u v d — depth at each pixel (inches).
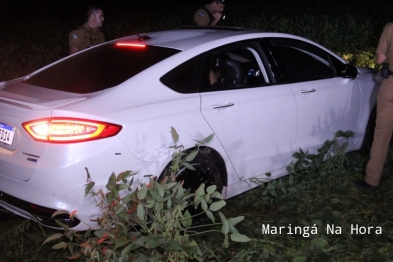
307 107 200.5
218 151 174.4
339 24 375.6
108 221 142.8
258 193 197.0
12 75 276.2
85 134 146.8
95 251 136.3
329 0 538.9
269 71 193.2
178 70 170.7
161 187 136.3
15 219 179.8
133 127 153.2
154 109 159.2
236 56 187.0
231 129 176.7
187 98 168.4
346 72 215.2
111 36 378.6
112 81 166.2
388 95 193.5
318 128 206.8
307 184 204.1
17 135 153.1
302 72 205.2
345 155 215.9
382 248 160.9
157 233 142.6
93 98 155.7
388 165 226.8
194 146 166.1
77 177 146.3
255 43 192.4
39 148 148.3
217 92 176.1
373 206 191.6
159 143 157.8
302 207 189.9
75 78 172.9
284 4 545.3
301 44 206.8
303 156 195.2
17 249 161.6
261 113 185.3
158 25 397.7
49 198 147.9
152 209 149.0
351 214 184.1
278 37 199.6
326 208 180.4
